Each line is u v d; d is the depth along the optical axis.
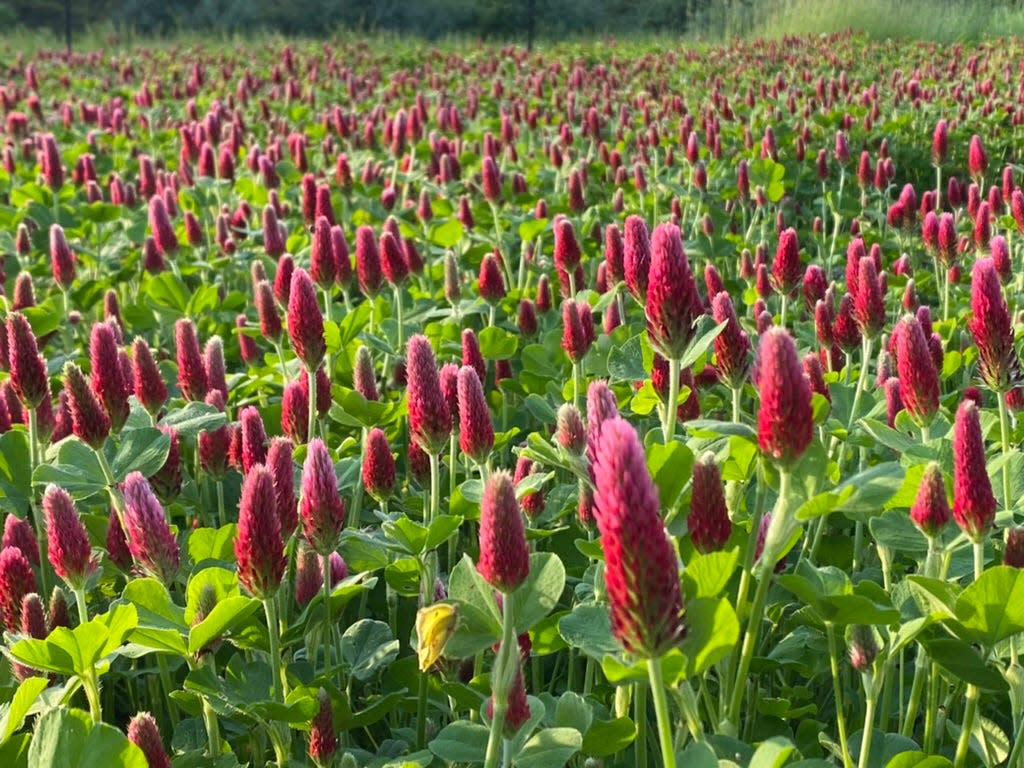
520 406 7.07
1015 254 9.85
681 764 2.51
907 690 4.38
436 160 13.41
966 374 7.16
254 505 3.32
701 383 5.40
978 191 9.55
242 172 14.18
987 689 3.23
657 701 2.41
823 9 37.59
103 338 4.46
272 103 22.38
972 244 10.27
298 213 12.10
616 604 2.37
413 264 8.66
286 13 55.81
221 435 5.21
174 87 25.03
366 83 26.06
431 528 3.89
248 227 11.40
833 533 5.29
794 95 20.34
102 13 58.75
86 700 4.58
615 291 6.45
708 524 3.06
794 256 6.60
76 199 13.07
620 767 3.85
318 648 4.36
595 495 2.40
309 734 3.68
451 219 9.48
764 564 2.93
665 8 52.81
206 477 5.68
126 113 22.34
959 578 3.81
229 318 8.85
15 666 3.81
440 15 54.91
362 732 4.74
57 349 9.02
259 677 3.76
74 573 3.72
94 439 4.22
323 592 3.88
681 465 3.14
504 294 7.39
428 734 4.23
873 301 5.16
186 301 8.43
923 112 18.98
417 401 4.21
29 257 9.94
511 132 14.88
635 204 12.44
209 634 3.42
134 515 3.67
